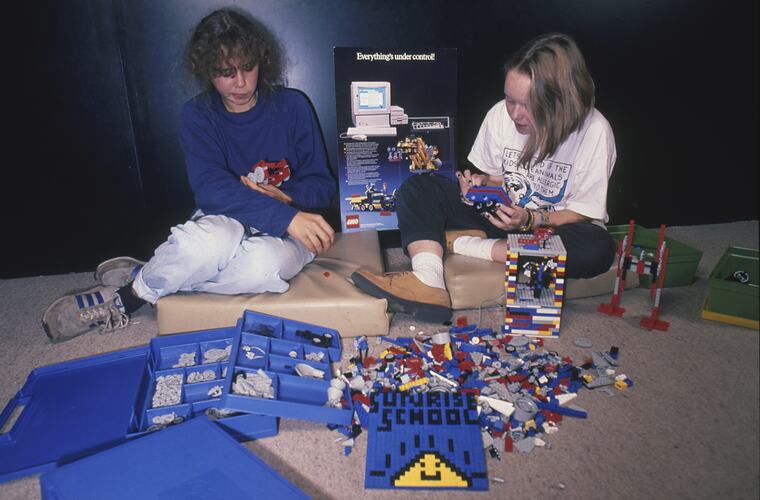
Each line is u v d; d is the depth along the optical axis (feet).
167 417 4.49
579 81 5.57
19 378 5.43
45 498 3.65
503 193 6.10
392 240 8.28
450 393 4.86
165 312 5.79
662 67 8.08
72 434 4.54
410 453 4.27
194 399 4.76
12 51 6.54
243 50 5.48
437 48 7.36
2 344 6.01
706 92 8.32
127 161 7.22
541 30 7.61
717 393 5.00
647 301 6.67
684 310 6.45
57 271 7.66
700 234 8.71
